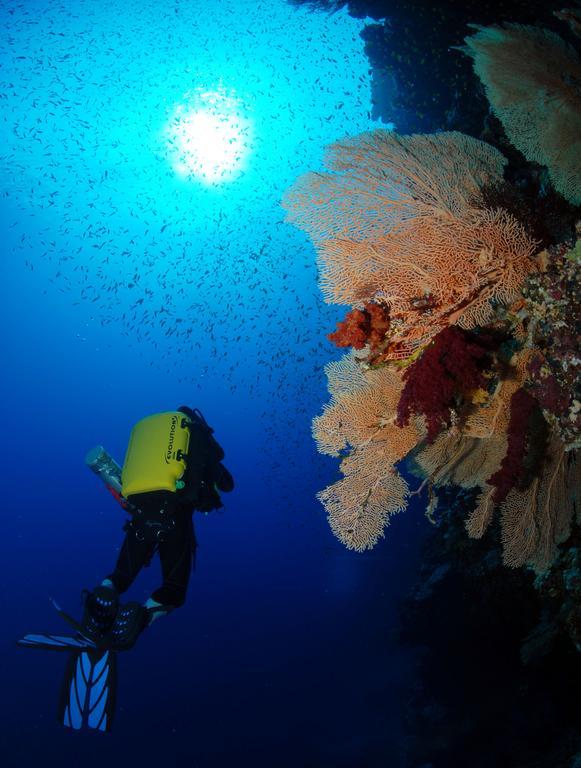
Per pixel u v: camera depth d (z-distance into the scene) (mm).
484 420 3555
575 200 3064
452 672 11375
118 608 2934
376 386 3754
